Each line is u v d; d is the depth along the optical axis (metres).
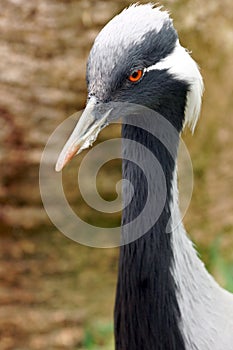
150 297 7.70
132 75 7.31
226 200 13.59
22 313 12.77
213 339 7.83
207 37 12.77
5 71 11.73
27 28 11.73
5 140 11.86
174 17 12.30
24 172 12.03
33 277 12.66
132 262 7.74
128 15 7.43
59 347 12.86
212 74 13.03
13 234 12.38
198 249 13.45
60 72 11.84
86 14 11.77
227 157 13.45
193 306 7.82
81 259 12.70
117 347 8.06
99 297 12.93
